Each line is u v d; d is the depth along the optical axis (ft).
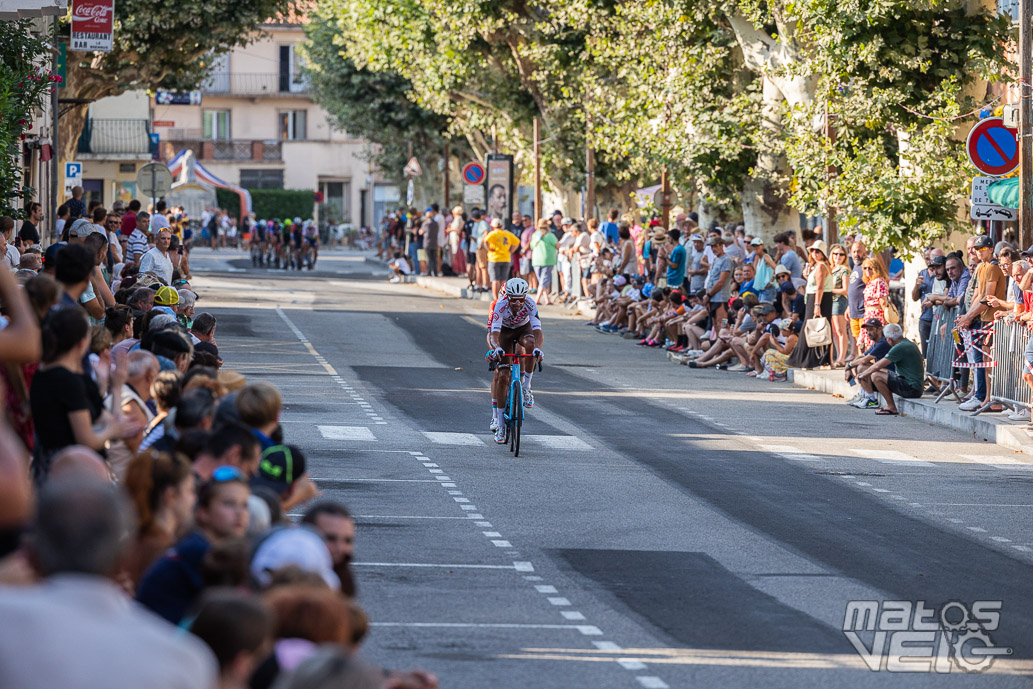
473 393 201.57
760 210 307.99
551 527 109.19
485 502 119.14
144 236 231.71
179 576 54.29
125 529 33.12
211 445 63.36
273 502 62.80
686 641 77.71
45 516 32.45
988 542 108.17
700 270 268.00
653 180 406.00
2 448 42.93
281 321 298.35
